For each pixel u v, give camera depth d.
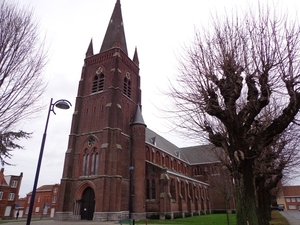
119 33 48.59
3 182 61.38
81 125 42.50
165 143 66.81
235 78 10.41
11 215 61.81
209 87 10.91
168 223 30.16
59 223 30.41
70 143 40.78
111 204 33.78
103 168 35.22
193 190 54.56
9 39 9.79
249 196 9.45
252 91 10.27
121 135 40.00
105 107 40.53
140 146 41.56
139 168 39.97
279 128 9.49
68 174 38.38
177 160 66.19
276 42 9.87
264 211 18.64
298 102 9.23
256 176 18.30
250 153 9.76
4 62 9.54
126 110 44.38
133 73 50.56
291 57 9.56
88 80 46.69
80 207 36.88
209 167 71.38
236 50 10.62
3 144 20.84
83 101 44.78
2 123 9.89
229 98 10.36
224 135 12.29
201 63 11.17
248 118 10.03
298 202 106.88
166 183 40.16
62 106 15.46
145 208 38.84
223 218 38.22
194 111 11.40
